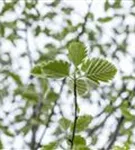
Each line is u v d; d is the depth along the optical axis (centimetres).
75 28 532
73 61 120
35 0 552
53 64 119
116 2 529
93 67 120
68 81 122
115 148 138
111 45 579
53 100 349
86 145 131
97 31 553
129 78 512
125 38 585
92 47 560
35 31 547
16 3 542
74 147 129
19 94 464
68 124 133
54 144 131
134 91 480
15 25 541
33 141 355
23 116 448
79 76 121
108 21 530
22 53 566
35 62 547
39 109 347
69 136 132
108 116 435
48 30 550
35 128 361
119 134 414
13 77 472
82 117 131
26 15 550
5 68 502
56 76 121
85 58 120
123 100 453
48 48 540
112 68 119
